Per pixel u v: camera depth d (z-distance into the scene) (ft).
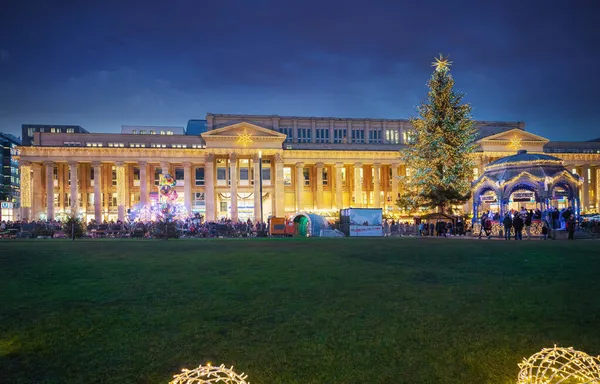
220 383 19.02
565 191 131.54
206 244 90.27
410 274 45.98
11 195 498.69
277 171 287.69
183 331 26.45
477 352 22.61
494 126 334.24
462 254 64.28
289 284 40.68
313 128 319.88
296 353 22.71
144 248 79.25
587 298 33.94
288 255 64.90
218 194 310.65
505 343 23.85
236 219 280.92
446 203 173.78
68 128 354.54
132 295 36.24
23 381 19.71
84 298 35.19
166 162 286.05
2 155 487.61
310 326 27.20
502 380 19.40
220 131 284.00
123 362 21.76
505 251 67.92
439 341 24.27
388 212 278.87
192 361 21.79
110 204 304.71
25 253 69.56
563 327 26.48
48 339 25.13
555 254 62.85
